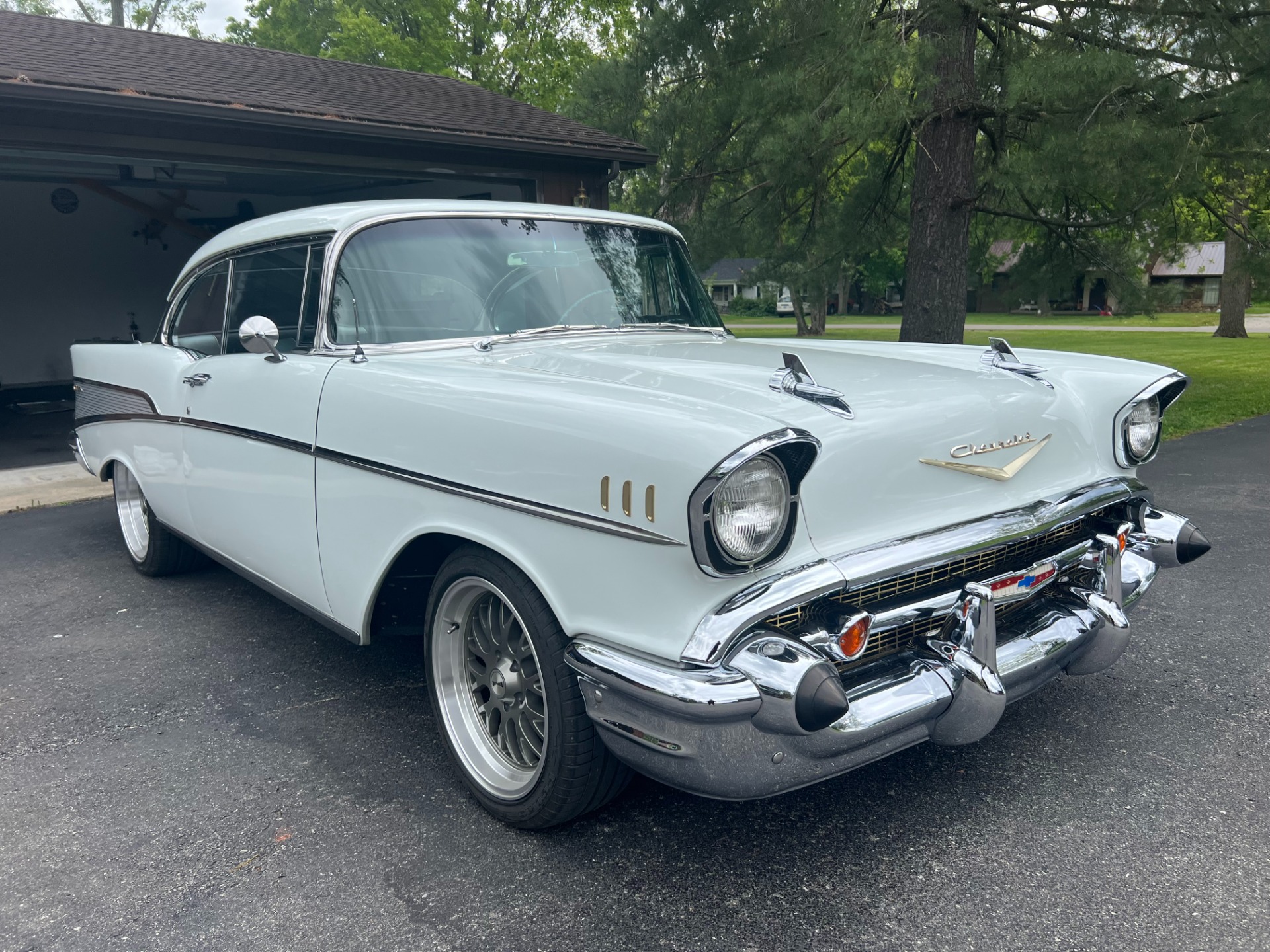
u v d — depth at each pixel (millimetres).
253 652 3652
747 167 12492
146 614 4129
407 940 1966
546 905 2076
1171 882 2109
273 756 2799
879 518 2053
